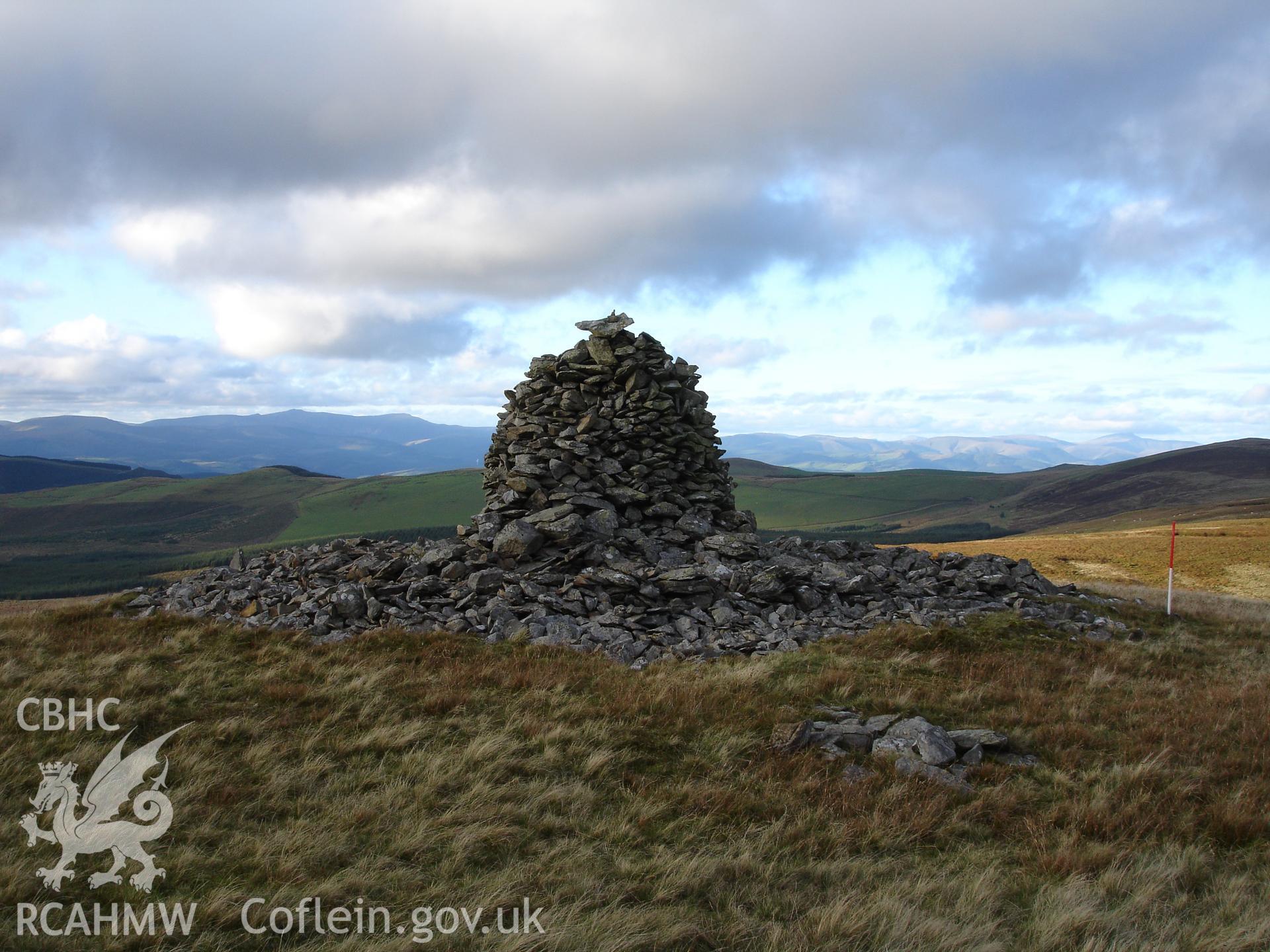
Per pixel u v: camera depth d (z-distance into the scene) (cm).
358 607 1691
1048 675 1483
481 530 2092
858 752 1068
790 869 770
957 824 871
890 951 630
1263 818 884
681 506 2361
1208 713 1260
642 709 1193
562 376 2428
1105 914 689
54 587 19175
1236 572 8644
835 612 1905
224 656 1438
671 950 630
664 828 849
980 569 2359
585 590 1828
